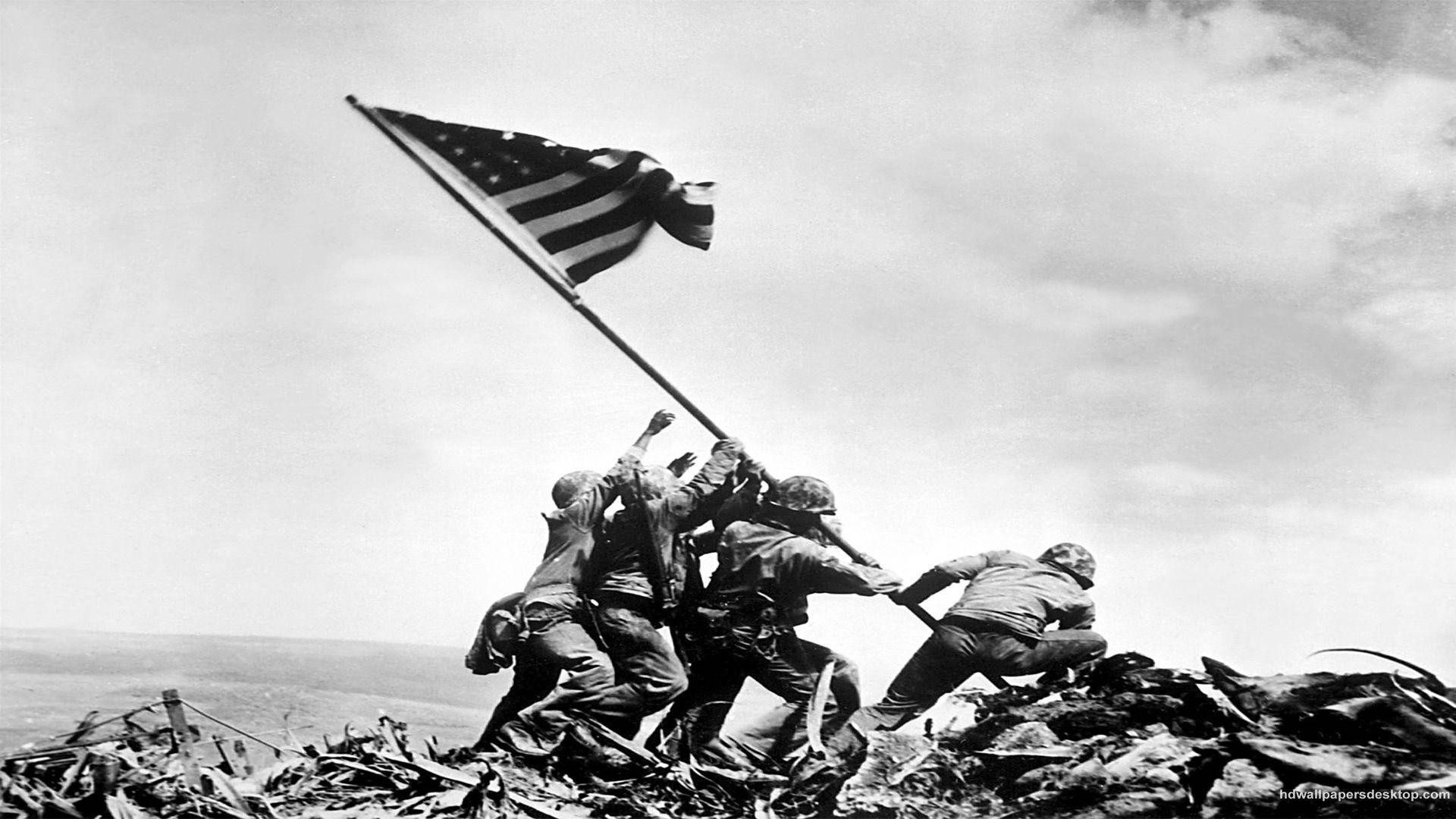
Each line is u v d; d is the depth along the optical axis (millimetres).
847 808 18578
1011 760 18625
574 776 18578
